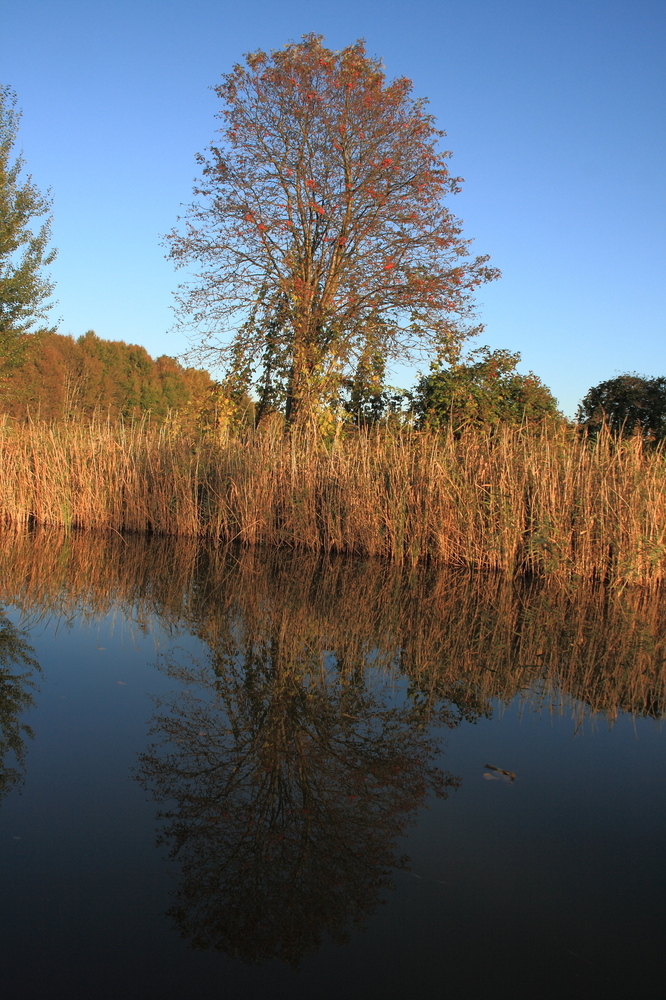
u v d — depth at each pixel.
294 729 3.86
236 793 3.12
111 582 7.53
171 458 11.23
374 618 6.46
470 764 3.52
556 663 5.29
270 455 10.88
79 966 2.07
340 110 16.41
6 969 2.04
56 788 3.08
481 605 7.14
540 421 12.44
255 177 16.44
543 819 3.00
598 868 2.65
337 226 16.92
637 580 8.11
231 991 2.00
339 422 14.52
